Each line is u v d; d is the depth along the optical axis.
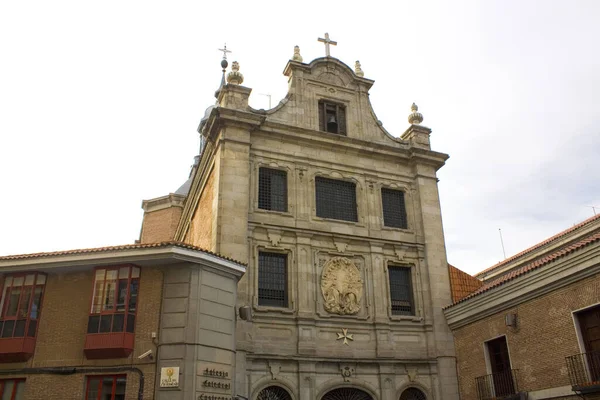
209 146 26.14
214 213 23.84
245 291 22.27
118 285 18.95
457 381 24.45
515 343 21.42
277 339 22.50
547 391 19.61
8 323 18.86
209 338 18.52
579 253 18.58
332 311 23.97
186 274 18.88
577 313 18.98
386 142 28.89
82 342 18.47
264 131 25.83
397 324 25.02
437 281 26.31
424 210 27.73
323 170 26.70
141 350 18.11
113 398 17.66
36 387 18.03
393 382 23.78
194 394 17.39
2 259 19.25
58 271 19.62
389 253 26.47
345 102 28.94
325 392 22.58
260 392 21.66
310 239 24.92
